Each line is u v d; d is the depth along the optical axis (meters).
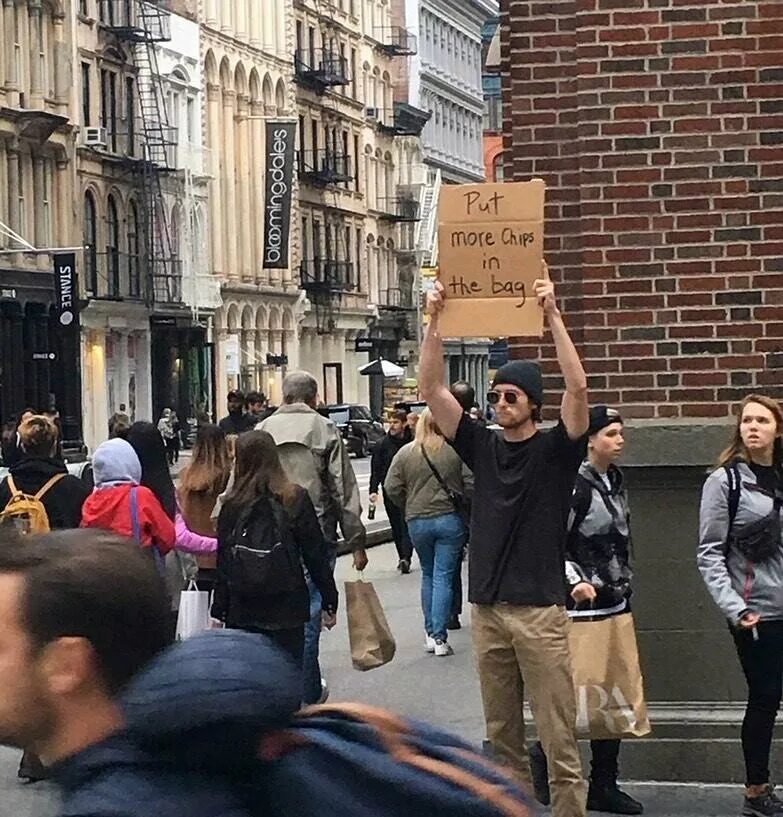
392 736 2.25
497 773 2.24
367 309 77.69
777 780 8.23
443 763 2.22
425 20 92.00
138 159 53.97
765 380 8.43
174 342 57.59
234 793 2.17
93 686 2.28
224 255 62.25
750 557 7.50
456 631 14.80
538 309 6.78
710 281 8.47
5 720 2.28
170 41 55.88
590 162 8.57
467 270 6.81
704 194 8.48
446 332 6.84
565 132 8.85
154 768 2.17
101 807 2.14
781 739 8.26
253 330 64.44
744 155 8.43
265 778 2.19
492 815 2.18
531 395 6.81
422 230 83.81
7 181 46.78
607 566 7.61
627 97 8.52
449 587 13.37
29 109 47.88
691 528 8.37
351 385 75.94
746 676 7.66
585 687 7.55
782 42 8.40
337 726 2.24
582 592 7.48
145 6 54.59
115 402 53.56
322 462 10.57
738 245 8.45
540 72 8.87
